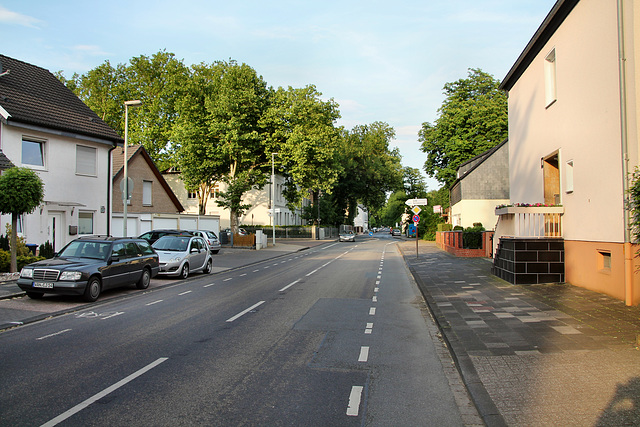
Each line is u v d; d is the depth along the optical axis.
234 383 5.36
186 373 5.70
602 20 10.72
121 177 29.09
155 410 4.50
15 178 13.83
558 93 13.40
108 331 8.09
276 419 4.34
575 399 4.65
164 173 53.94
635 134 9.70
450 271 18.19
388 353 6.82
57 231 20.47
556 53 13.48
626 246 9.62
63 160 20.75
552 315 8.81
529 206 13.54
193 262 17.88
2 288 12.53
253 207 57.94
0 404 4.61
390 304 11.45
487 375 5.47
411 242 50.34
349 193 68.50
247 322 8.98
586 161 11.57
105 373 5.66
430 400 4.91
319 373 5.81
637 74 9.70
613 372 5.45
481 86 40.94
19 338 7.54
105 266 11.88
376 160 65.69
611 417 4.19
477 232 26.75
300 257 29.97
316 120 40.75
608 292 10.57
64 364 6.02
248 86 39.78
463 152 39.81
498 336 7.36
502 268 14.85
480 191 34.66
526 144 16.56
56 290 10.83
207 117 39.56
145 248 14.35
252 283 15.77
